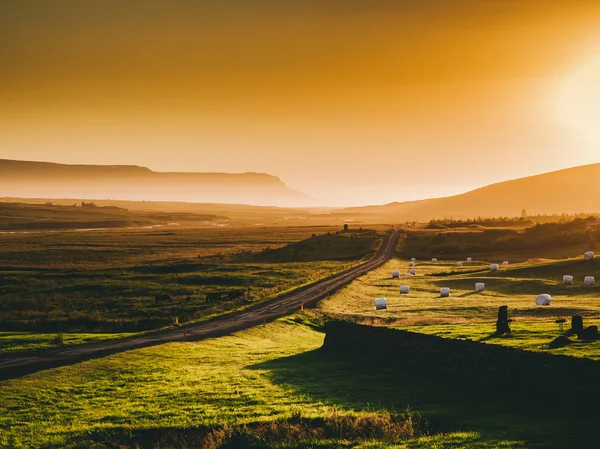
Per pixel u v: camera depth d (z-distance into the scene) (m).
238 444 31.11
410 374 42.34
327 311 80.81
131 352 52.69
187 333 64.88
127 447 31.34
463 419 32.03
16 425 34.25
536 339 41.38
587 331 41.41
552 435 27.98
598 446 26.06
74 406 37.47
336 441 30.45
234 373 45.19
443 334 47.16
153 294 111.44
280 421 33.59
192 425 33.53
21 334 67.19
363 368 45.44
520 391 34.69
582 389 31.33
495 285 102.50
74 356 51.84
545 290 93.12
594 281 94.56
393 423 32.22
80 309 100.38
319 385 41.00
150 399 38.53
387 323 67.88
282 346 59.00
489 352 37.88
